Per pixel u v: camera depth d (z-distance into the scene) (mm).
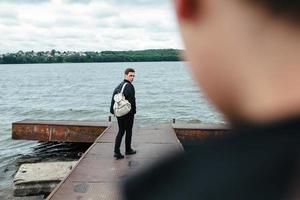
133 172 497
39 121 16094
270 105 458
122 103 9141
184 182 426
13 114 34375
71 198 6574
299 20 453
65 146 16969
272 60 468
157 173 458
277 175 387
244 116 472
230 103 492
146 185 460
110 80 98500
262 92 468
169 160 460
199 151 444
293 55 459
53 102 46031
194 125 15156
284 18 458
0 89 70250
